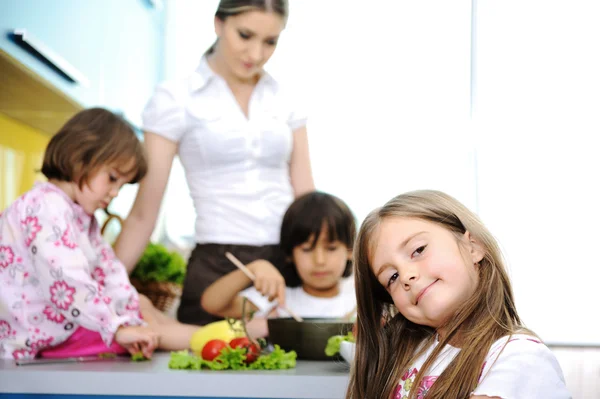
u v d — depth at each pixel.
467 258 0.98
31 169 2.47
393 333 1.10
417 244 0.98
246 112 2.00
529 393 0.86
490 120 2.42
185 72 3.56
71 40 2.35
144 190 1.95
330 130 2.88
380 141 2.82
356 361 1.11
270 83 2.04
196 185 2.01
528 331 0.95
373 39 2.86
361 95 2.86
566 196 2.37
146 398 1.22
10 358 1.48
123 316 1.48
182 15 3.54
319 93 2.89
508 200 2.40
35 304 1.50
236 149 1.97
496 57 2.41
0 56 1.88
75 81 2.34
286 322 1.40
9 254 1.50
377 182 2.84
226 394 1.20
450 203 1.01
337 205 1.96
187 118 1.95
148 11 3.33
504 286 1.00
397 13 2.80
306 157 2.11
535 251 2.37
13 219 1.50
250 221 1.98
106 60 2.72
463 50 2.54
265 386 1.20
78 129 1.54
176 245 3.38
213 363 1.26
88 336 1.52
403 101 2.78
